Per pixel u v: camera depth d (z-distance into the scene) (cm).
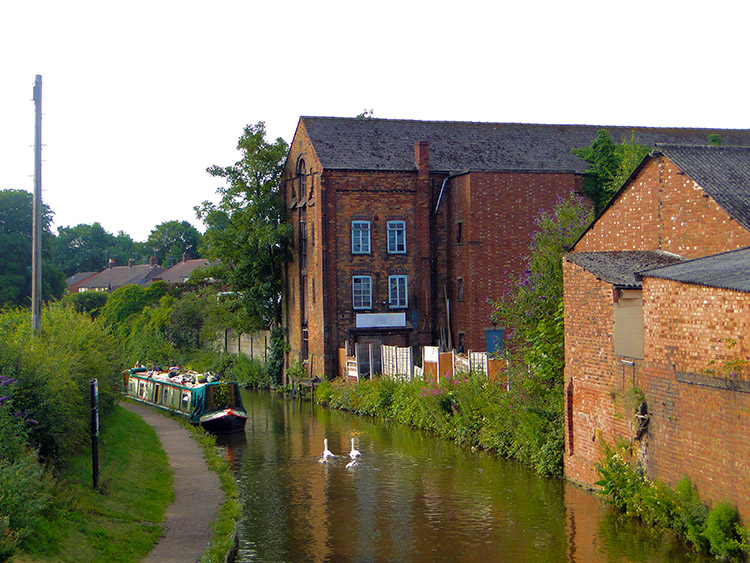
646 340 1608
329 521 1784
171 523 1619
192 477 2072
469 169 3697
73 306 2711
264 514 1850
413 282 3941
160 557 1381
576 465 1955
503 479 2092
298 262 4166
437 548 1583
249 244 4262
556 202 3762
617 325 1738
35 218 2188
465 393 2595
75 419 1834
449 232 3919
